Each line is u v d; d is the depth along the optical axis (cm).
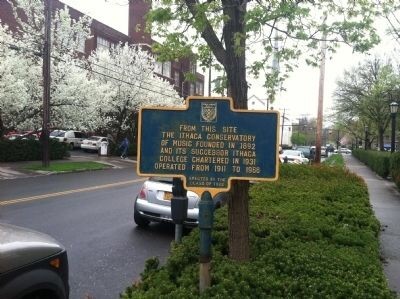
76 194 1569
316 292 430
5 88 2467
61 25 3142
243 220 529
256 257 534
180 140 482
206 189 473
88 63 3991
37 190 1638
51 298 429
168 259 523
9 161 2786
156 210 1006
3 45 2619
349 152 10369
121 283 679
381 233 1035
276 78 626
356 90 4997
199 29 525
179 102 4856
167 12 561
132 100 4212
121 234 988
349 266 510
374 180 2547
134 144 4362
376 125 5453
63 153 3225
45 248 431
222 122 479
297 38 566
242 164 476
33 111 2891
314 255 533
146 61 4288
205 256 448
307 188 1105
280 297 427
